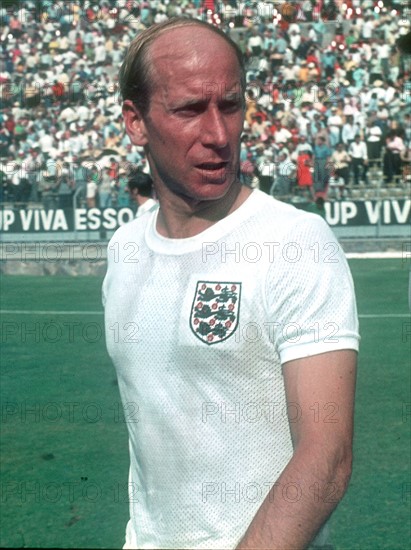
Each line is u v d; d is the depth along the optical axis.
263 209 1.53
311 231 1.45
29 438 5.10
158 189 1.62
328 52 19.09
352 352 1.37
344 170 14.95
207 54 1.49
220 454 1.48
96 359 7.26
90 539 3.64
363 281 11.32
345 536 3.64
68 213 13.88
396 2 20.20
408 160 14.76
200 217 1.57
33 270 13.10
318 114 16.70
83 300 10.71
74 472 4.53
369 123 16.42
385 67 18.84
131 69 1.57
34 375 6.72
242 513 1.49
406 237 13.63
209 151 1.49
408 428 5.11
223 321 1.46
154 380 1.54
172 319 1.52
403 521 3.79
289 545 1.27
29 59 20.56
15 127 18.47
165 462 1.54
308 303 1.38
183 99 1.48
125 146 17.41
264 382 1.45
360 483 4.24
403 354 7.23
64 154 17.39
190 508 1.51
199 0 20.55
